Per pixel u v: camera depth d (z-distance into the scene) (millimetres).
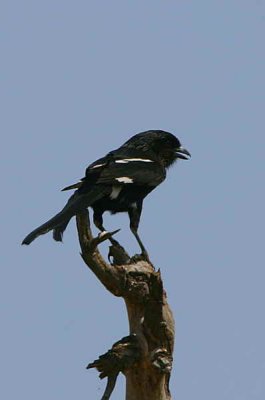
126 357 12133
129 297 12250
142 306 12328
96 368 12211
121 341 12312
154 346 12297
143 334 12289
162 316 12250
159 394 12469
